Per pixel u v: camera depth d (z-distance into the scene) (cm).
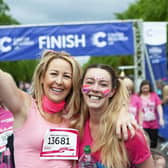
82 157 254
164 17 2019
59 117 272
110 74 254
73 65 273
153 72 964
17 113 253
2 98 245
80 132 265
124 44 883
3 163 286
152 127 698
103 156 241
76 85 274
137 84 920
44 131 258
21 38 892
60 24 883
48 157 255
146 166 241
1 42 898
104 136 243
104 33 880
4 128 307
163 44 936
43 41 888
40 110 265
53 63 273
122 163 238
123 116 244
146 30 923
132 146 235
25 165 252
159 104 703
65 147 259
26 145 254
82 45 883
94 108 252
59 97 269
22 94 261
